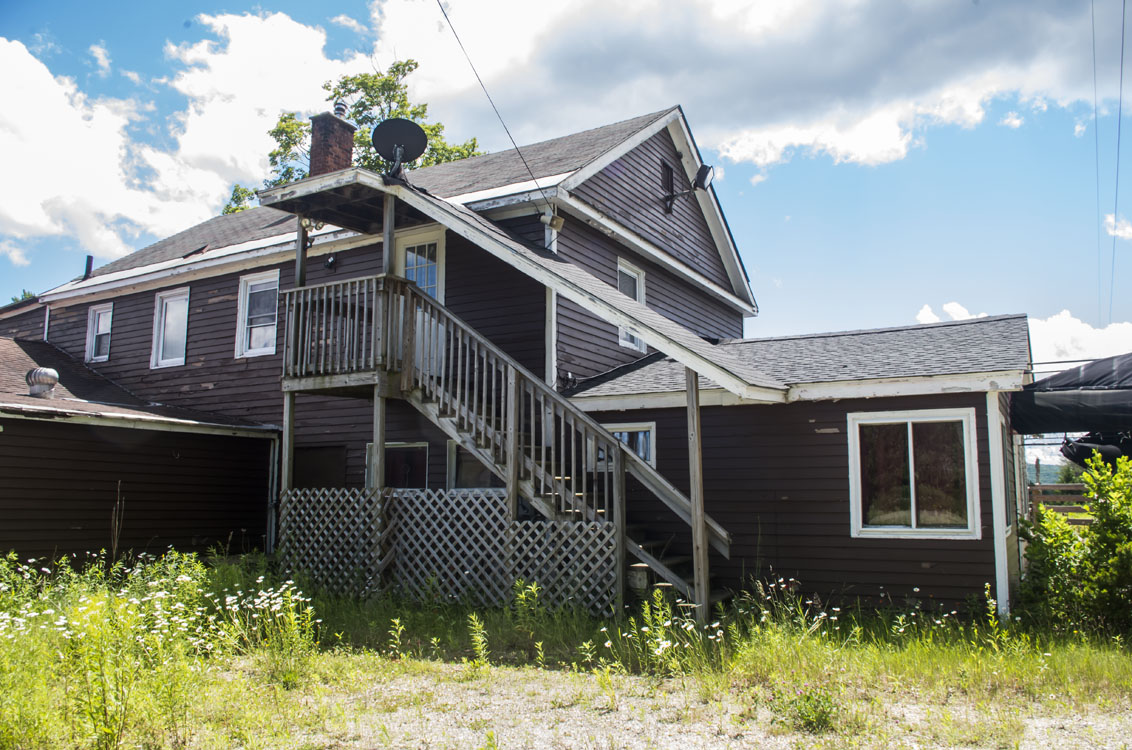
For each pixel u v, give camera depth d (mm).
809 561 10336
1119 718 5703
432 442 13203
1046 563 9781
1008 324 11180
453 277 13117
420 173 17406
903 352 10859
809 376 10461
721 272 18562
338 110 15484
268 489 14977
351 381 10719
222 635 7133
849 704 5898
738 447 10969
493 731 5395
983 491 9430
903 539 9836
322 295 11297
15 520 11156
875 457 10172
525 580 9461
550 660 7562
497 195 12570
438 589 9766
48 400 12523
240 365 15359
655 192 15680
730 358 10508
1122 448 13359
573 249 12984
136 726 5246
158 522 13078
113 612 6375
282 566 10945
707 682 6488
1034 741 5207
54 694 5570
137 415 12398
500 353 10062
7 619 6297
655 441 11578
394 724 5582
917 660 7160
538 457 11391
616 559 9008
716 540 8766
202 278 16234
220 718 5555
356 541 10406
